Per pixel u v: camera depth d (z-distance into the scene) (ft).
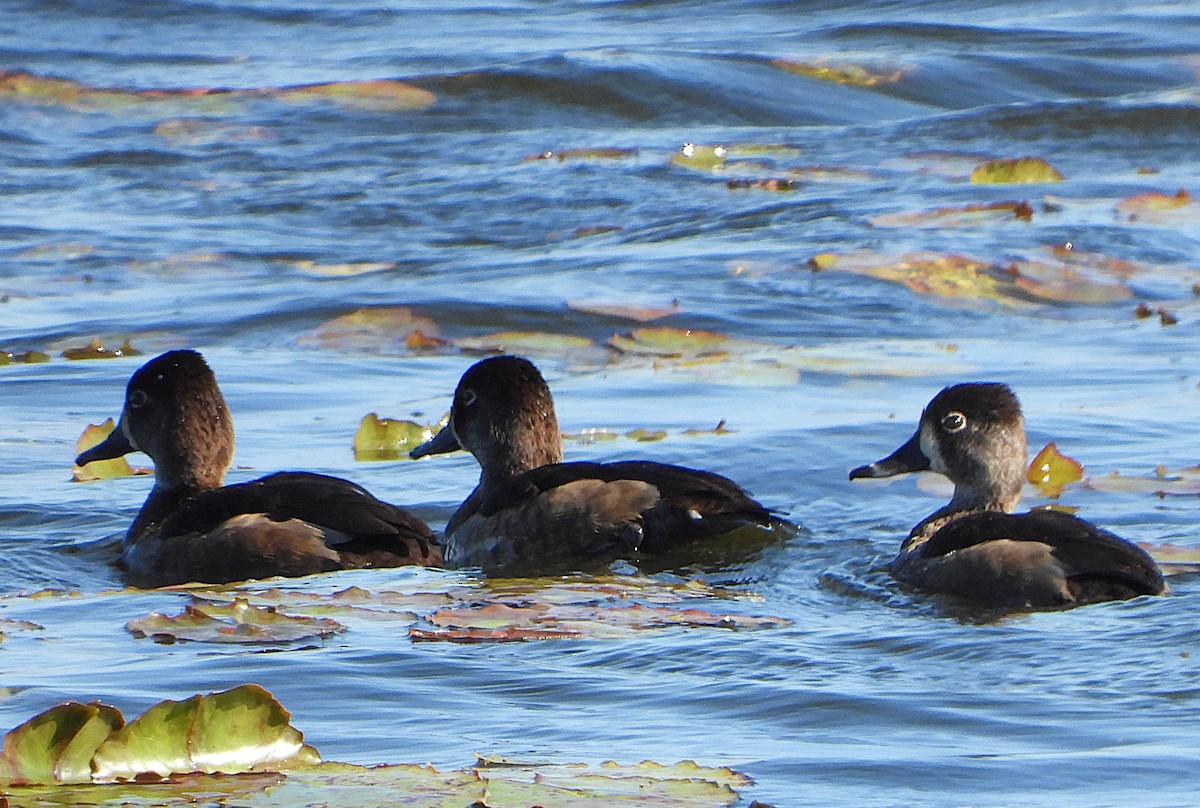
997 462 40.01
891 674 29.50
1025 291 68.64
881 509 43.01
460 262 75.56
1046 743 25.84
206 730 24.23
